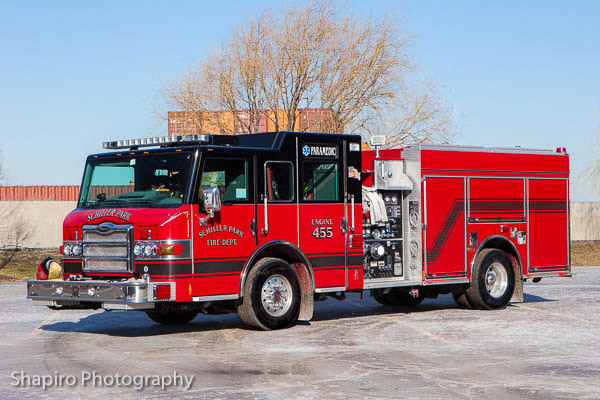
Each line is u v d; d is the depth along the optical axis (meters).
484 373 8.52
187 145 11.43
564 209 15.85
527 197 15.27
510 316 13.66
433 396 7.43
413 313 14.29
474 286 14.43
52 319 13.77
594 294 18.06
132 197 11.39
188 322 13.11
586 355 9.63
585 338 11.02
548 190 15.60
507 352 9.85
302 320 12.43
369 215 13.41
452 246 14.19
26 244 35.62
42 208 35.84
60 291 11.16
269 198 11.75
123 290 10.44
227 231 11.21
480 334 11.43
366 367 8.87
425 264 13.81
